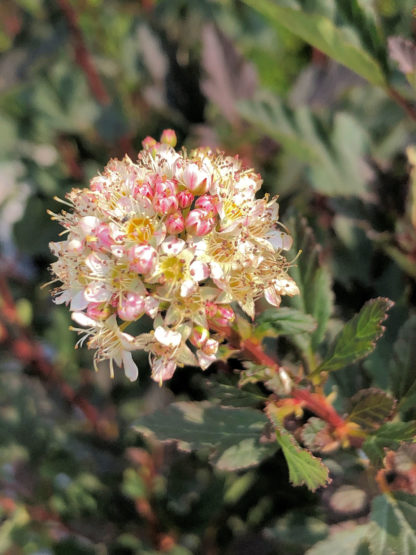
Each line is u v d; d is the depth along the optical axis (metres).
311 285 0.12
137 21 0.24
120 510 0.20
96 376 0.23
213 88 0.21
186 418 0.12
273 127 0.16
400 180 0.15
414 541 0.11
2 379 0.23
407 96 0.13
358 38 0.12
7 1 0.23
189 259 0.10
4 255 0.24
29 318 0.22
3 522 0.21
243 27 0.28
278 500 0.17
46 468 0.21
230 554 0.16
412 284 0.15
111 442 0.22
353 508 0.12
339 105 0.23
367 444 0.11
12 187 0.26
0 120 0.24
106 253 0.10
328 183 0.15
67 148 0.24
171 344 0.10
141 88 0.24
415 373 0.12
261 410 0.11
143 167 0.11
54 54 0.23
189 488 0.19
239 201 0.10
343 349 0.11
